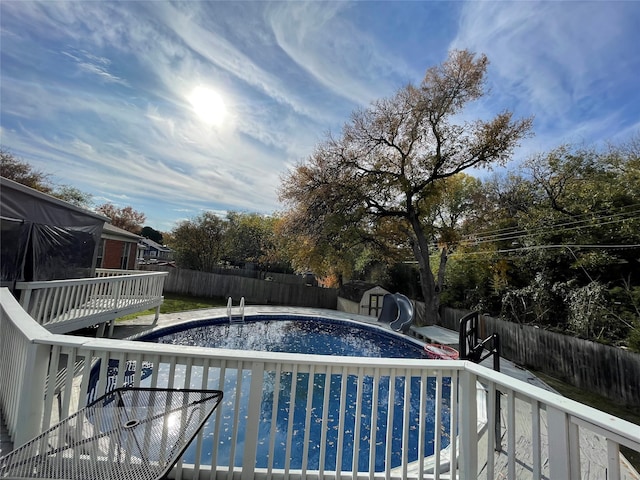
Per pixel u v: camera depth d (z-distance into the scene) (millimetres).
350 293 15086
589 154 10891
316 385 5980
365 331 11141
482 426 3471
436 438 2074
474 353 3867
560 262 9281
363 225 14031
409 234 14305
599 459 3078
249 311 11953
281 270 22719
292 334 10375
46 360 1991
